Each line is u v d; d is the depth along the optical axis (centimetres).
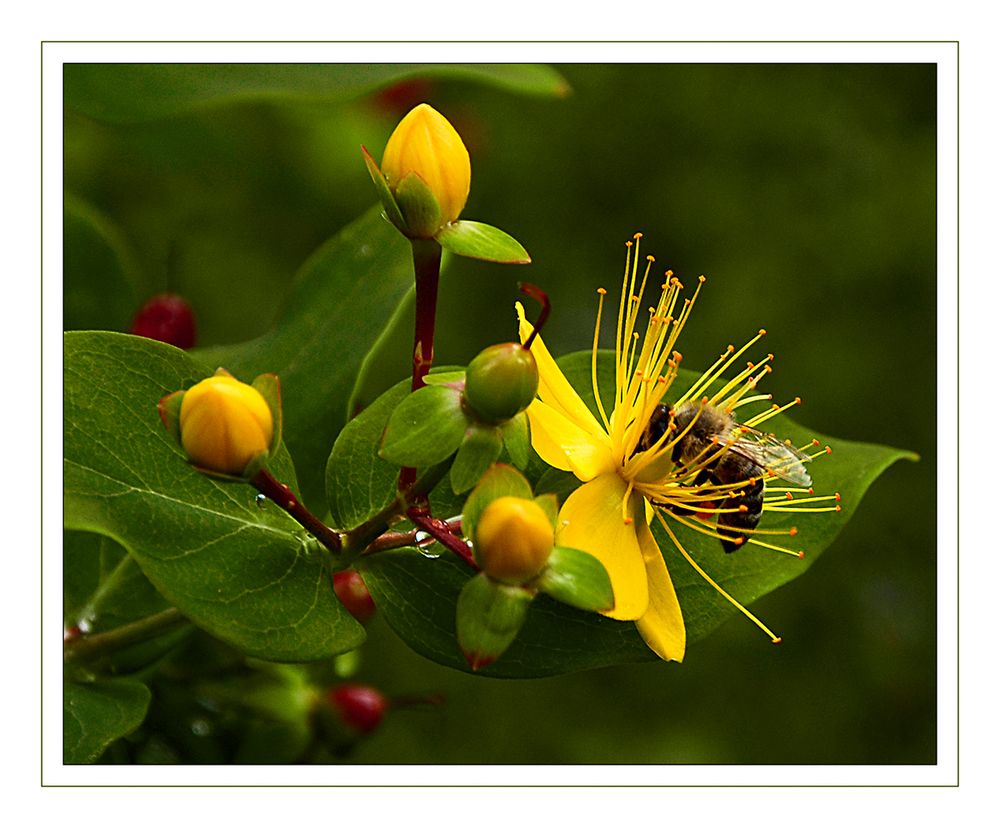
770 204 64
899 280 63
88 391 36
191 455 34
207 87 40
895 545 61
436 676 55
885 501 62
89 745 36
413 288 39
